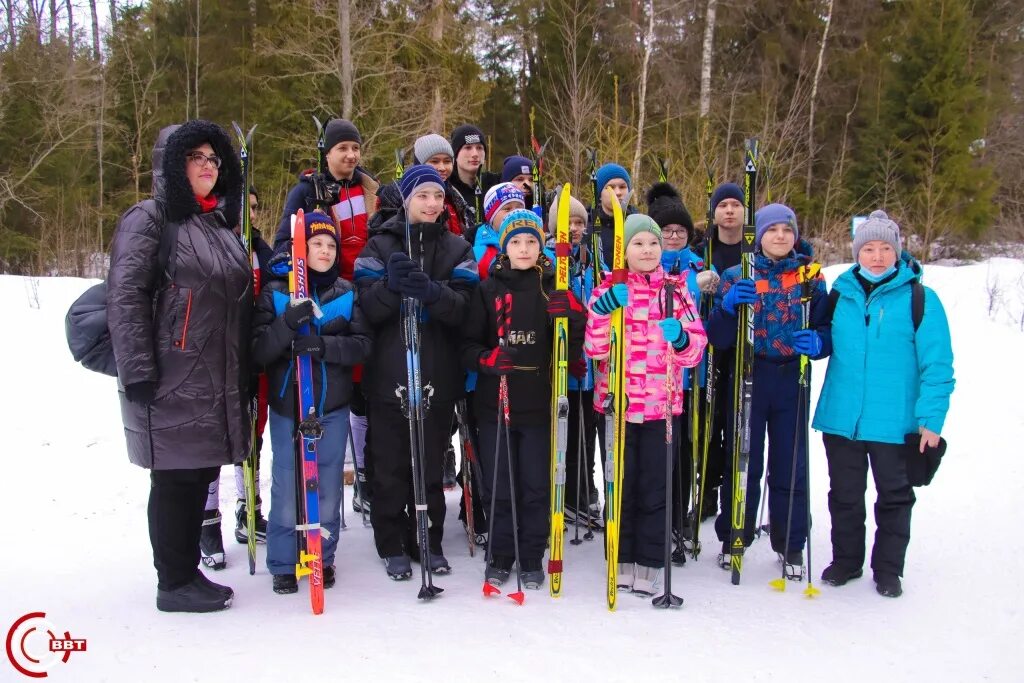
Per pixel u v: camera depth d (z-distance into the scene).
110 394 6.08
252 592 3.27
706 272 3.65
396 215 3.52
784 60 21.23
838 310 3.44
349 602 3.16
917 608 3.14
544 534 3.39
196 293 2.87
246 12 19.44
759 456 3.62
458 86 15.62
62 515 4.09
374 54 15.08
